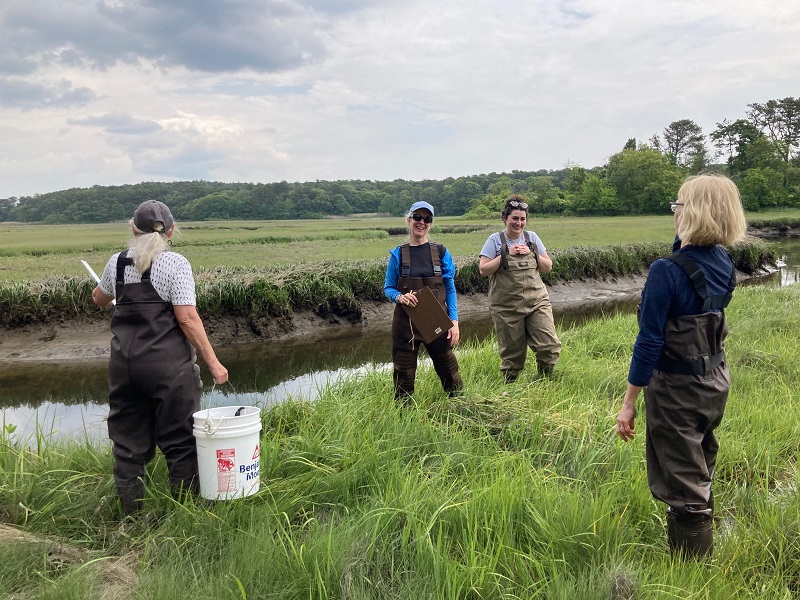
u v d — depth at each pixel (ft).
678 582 9.62
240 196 490.08
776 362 24.40
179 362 12.34
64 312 38.32
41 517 12.44
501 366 22.76
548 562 10.18
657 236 108.78
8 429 16.24
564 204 295.69
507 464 14.24
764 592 9.63
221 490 12.19
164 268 12.16
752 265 79.82
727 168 331.57
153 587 9.43
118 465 12.44
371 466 13.87
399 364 18.92
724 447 15.55
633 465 13.91
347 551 10.16
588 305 57.62
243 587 9.27
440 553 10.11
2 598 9.43
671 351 10.07
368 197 519.60
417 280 18.43
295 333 43.39
